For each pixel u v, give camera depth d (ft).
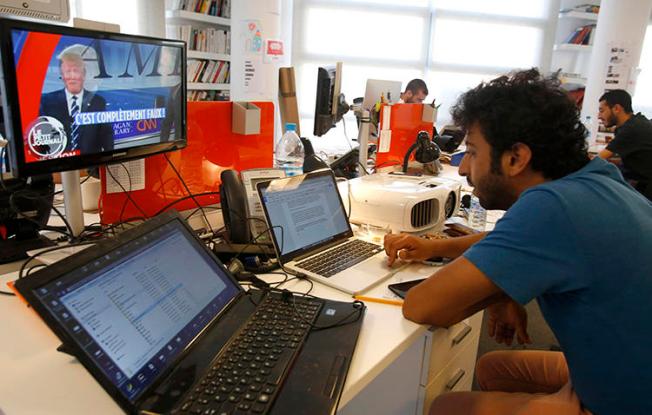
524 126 2.99
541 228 2.79
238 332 2.88
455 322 3.39
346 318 3.21
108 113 3.78
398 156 8.73
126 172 4.61
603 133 16.65
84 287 2.23
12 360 2.60
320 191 4.77
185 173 5.20
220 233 4.82
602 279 2.77
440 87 18.49
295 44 17.57
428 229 5.42
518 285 2.80
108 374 2.10
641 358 2.81
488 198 3.42
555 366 4.10
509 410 3.42
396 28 17.81
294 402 2.33
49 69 3.22
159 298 2.61
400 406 4.09
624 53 16.24
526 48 18.24
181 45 4.45
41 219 4.31
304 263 4.18
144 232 2.77
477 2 17.84
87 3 12.32
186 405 2.21
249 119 5.48
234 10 13.71
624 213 2.86
